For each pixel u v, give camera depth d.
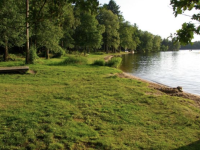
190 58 48.06
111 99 7.63
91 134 4.66
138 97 7.98
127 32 71.38
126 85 10.64
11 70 13.23
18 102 7.02
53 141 4.32
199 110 6.70
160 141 4.42
